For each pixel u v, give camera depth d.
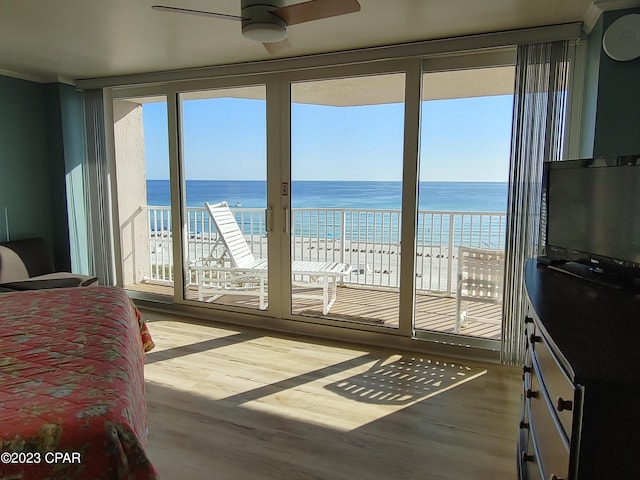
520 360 3.16
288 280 3.97
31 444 1.09
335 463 2.13
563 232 2.14
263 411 2.60
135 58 3.72
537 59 2.90
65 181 4.59
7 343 1.67
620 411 0.99
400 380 3.02
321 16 2.11
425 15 2.68
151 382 2.97
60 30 3.00
